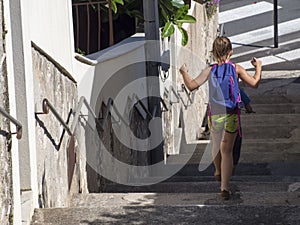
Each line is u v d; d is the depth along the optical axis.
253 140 14.06
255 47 25.19
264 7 28.81
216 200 7.88
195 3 18.09
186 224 6.55
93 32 12.64
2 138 5.66
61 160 7.85
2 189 5.60
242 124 15.16
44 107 6.95
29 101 6.70
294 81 19.69
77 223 6.57
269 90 18.53
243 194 8.11
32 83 6.80
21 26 6.59
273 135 14.55
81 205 7.95
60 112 7.89
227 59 7.76
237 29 27.12
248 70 22.41
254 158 12.80
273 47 25.03
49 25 7.64
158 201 7.96
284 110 16.28
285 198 7.84
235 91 7.66
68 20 8.60
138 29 13.27
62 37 8.24
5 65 5.85
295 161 12.57
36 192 6.86
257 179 10.59
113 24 13.27
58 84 7.86
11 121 5.65
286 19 27.66
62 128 7.95
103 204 7.93
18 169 6.14
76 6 11.89
